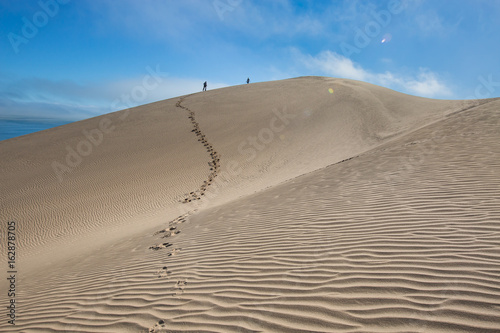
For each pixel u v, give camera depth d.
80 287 4.74
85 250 8.47
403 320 2.52
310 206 6.07
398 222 4.47
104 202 14.60
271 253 4.36
